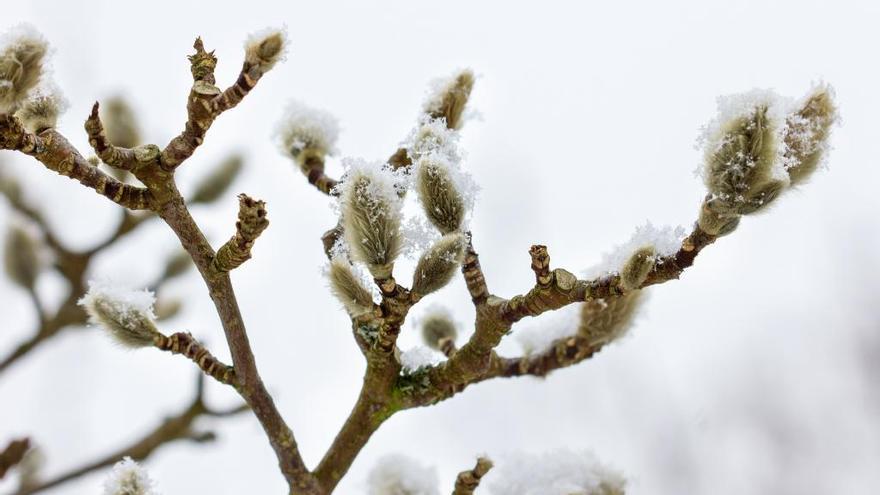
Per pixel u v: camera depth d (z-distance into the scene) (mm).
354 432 647
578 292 611
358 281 618
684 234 607
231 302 628
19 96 589
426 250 612
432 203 612
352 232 603
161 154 618
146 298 639
